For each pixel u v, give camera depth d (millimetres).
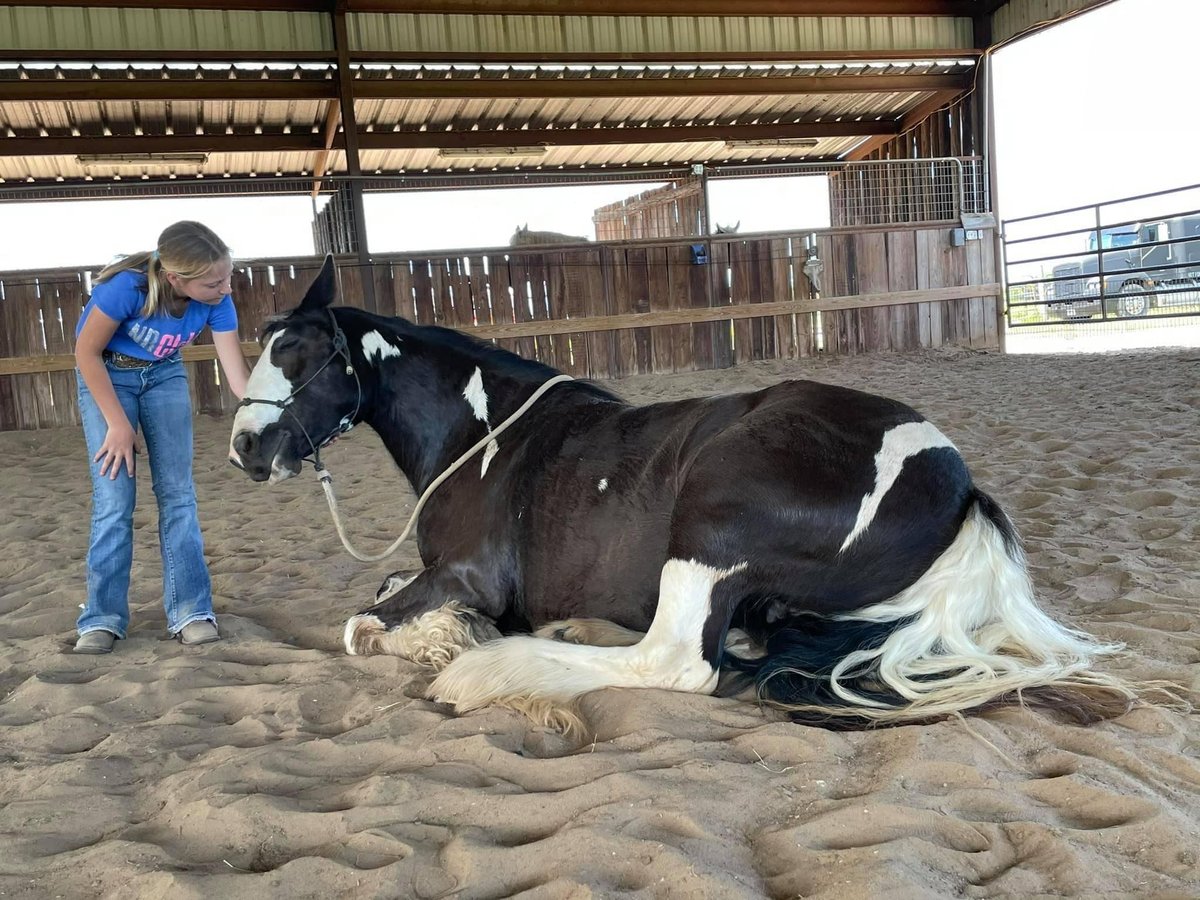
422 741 2141
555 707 2254
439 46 11398
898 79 13320
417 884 1564
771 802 1749
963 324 12828
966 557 2213
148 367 3014
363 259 10352
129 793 2039
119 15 10344
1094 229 12570
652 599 2484
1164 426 5773
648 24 12195
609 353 11281
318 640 3146
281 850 1733
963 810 1670
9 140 11727
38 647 3061
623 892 1449
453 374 3066
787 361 11875
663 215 14812
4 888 1646
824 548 2244
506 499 2773
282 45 10883
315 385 2912
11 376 9227
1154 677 2223
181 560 3084
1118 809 1604
